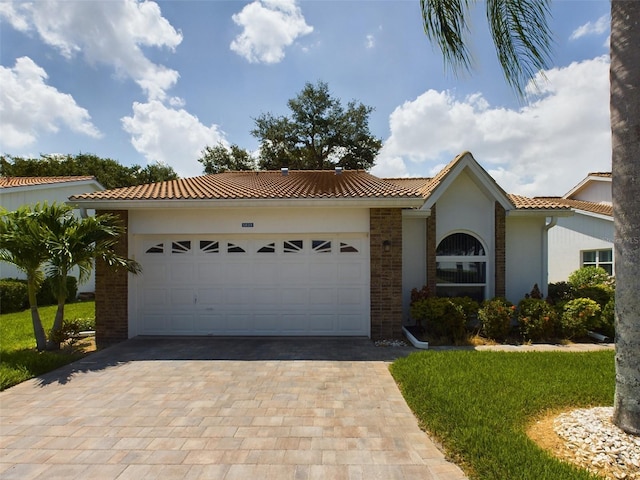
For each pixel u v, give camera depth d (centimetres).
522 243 1175
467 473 371
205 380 655
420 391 553
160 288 1003
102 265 957
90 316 1341
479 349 855
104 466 393
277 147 3403
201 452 418
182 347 882
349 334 989
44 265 918
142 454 415
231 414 515
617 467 359
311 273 994
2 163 3697
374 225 955
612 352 782
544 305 972
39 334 862
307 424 483
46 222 849
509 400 510
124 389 614
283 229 975
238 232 978
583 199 2006
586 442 399
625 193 402
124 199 920
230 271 1002
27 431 471
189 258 1002
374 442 436
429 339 943
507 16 532
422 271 1134
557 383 578
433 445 428
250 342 927
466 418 455
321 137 3366
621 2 404
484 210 1150
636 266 396
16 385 636
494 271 1133
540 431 439
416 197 919
